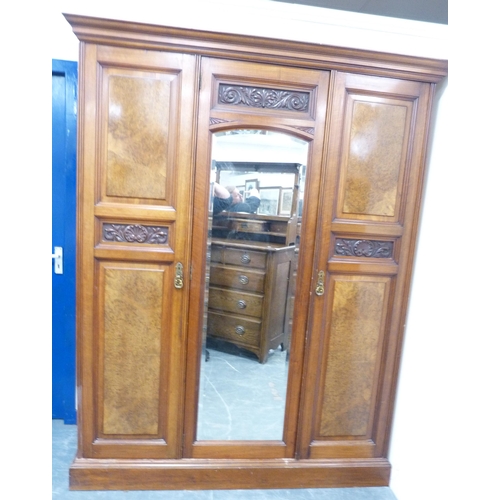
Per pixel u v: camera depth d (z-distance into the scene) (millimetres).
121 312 1248
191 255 1243
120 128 1151
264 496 1351
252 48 1134
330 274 1312
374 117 1238
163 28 1075
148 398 1305
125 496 1300
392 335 1368
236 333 1359
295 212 1279
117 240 1214
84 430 1289
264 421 1391
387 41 1231
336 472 1403
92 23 1064
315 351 1338
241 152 1238
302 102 1216
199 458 1355
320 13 1195
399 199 1297
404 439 1350
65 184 1554
